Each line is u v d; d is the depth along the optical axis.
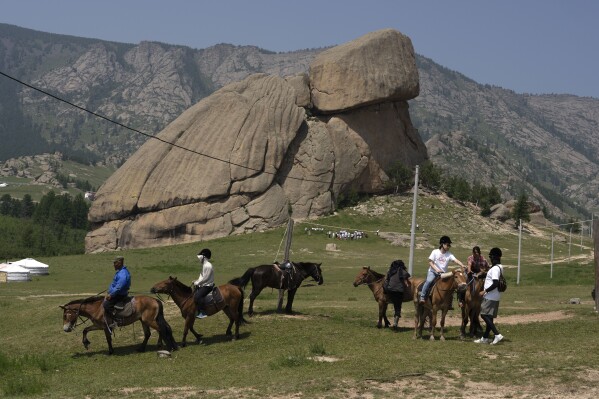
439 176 138.38
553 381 14.96
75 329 26.33
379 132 132.25
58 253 121.25
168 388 15.91
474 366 16.52
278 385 15.23
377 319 27.19
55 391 16.17
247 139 117.56
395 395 14.14
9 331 29.94
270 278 26.31
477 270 21.28
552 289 49.00
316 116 130.75
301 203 120.25
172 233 114.00
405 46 131.88
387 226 114.62
